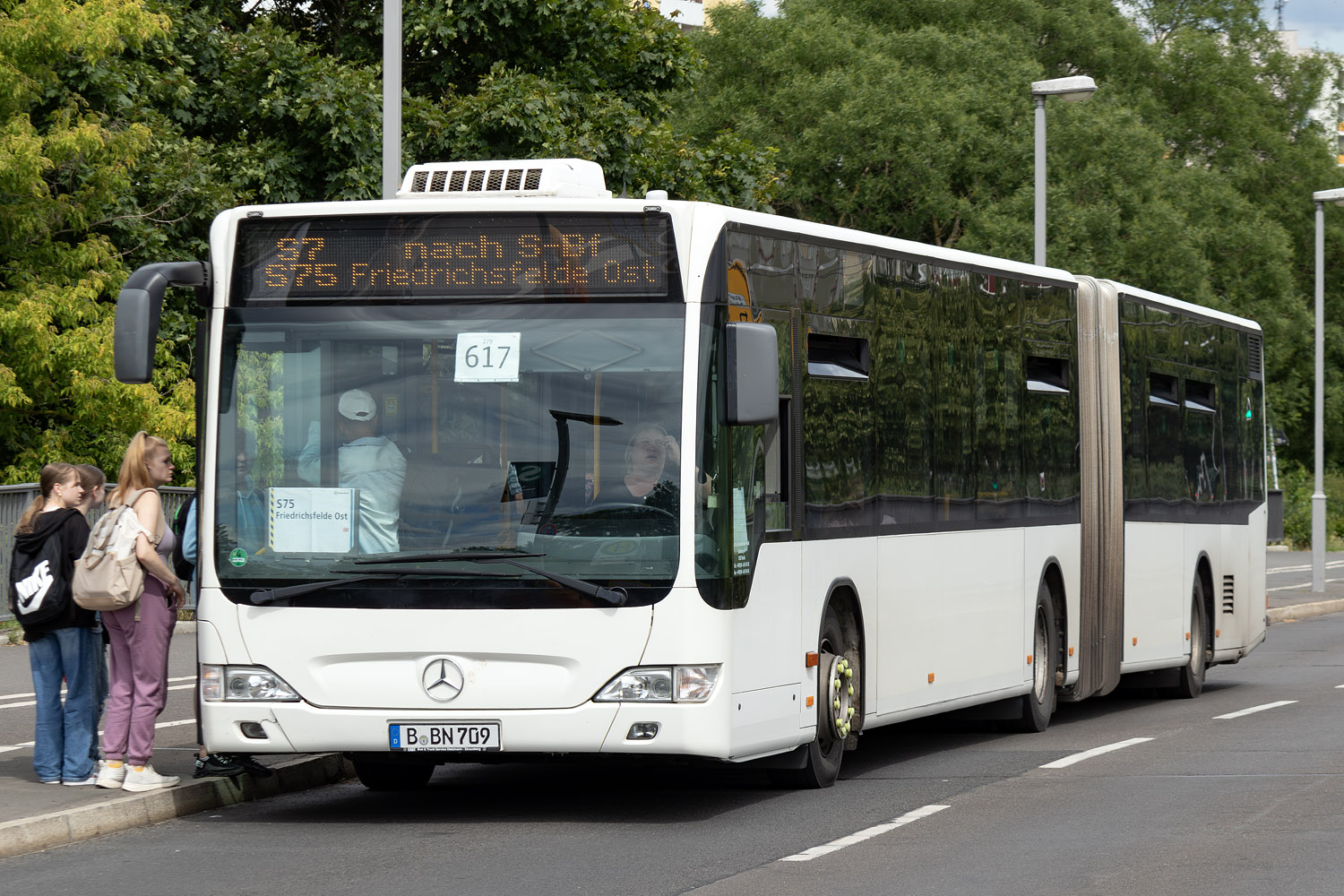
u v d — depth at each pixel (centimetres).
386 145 2238
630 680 1374
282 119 4650
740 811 1520
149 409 3712
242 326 1446
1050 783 1673
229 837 1402
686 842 1353
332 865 1266
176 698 2473
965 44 7344
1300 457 9662
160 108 4559
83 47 3662
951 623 1903
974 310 1986
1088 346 2342
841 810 1518
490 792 1669
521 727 1378
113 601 1492
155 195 4206
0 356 3672
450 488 1402
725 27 7706
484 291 1423
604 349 1406
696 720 1375
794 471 1554
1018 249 6788
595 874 1216
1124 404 2455
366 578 1397
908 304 1817
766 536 1484
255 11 5322
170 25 3788
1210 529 2809
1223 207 7919
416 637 1388
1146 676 2670
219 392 1443
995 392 2034
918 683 1823
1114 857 1267
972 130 7069
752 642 1447
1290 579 6194
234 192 4416
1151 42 8688
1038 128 3759
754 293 1498
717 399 1412
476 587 1384
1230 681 2991
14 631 3322
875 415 1731
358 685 1398
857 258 1708
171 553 1628
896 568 1770
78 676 1559
